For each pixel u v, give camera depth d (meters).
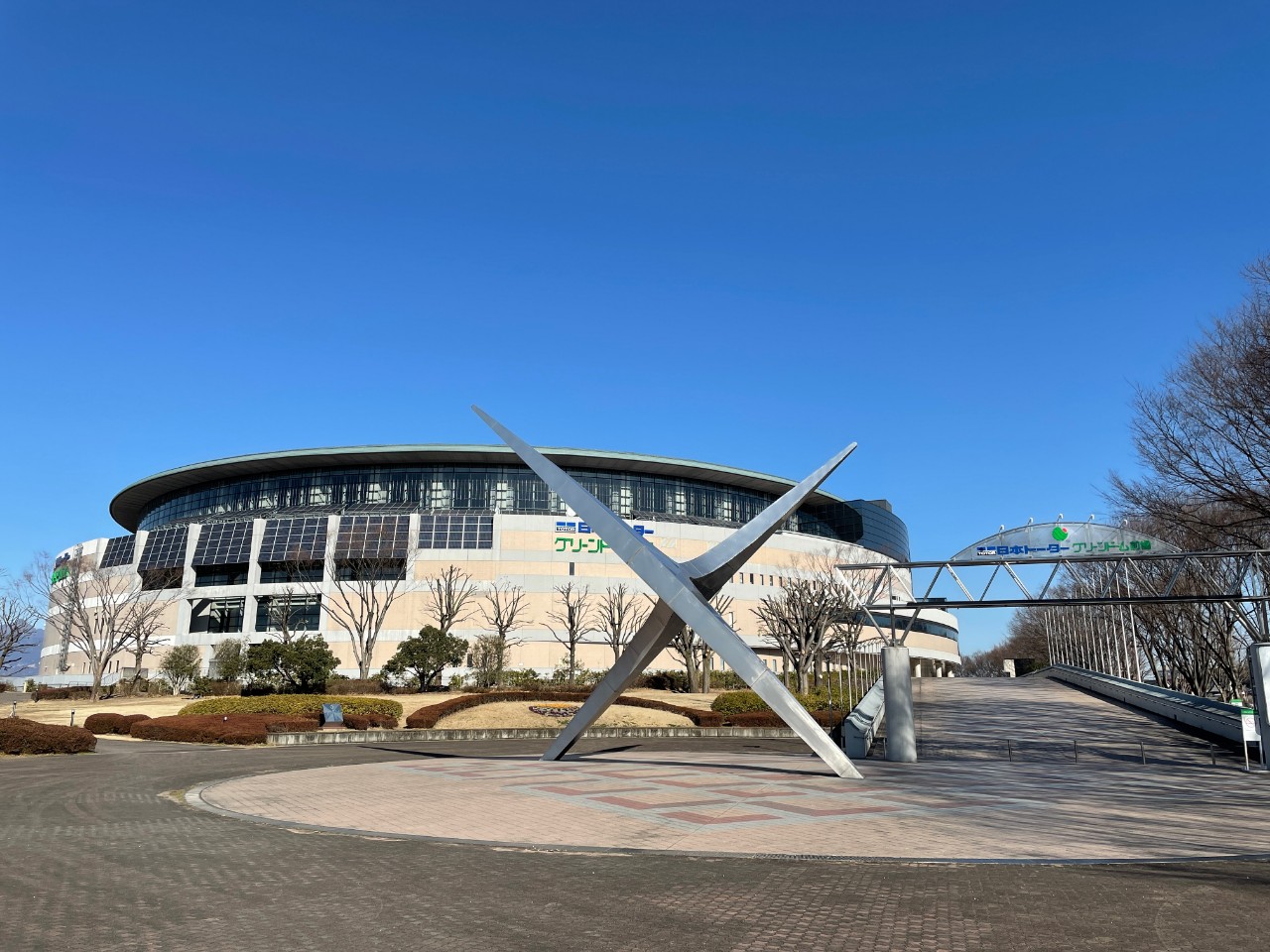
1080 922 7.84
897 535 107.31
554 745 24.22
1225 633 38.84
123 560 81.44
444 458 77.88
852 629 53.97
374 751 29.05
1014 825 13.33
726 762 24.11
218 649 66.81
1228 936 7.38
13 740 26.73
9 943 7.23
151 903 8.59
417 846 11.77
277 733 32.34
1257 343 23.11
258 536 72.81
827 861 10.69
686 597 20.59
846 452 21.42
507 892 9.10
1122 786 18.88
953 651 115.31
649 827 13.16
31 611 70.69
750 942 7.31
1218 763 25.02
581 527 73.81
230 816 14.52
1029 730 35.12
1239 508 27.61
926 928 7.69
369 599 69.62
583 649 70.81
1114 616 56.38
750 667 20.17
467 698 40.53
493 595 70.56
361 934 7.54
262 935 7.50
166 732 33.22
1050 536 27.05
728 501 86.94
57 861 10.75
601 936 7.48
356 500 78.56
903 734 25.34
